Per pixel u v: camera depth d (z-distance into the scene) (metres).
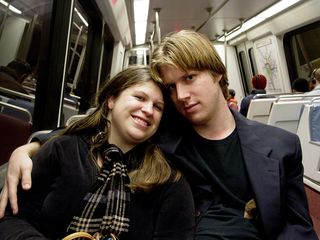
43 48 2.63
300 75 6.31
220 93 1.38
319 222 2.41
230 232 1.22
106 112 1.30
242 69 9.43
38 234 1.02
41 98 2.66
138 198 1.17
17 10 2.42
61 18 2.63
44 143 1.27
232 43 9.02
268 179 1.25
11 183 1.11
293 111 3.36
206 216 1.32
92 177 1.15
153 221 1.18
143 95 1.20
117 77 1.26
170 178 1.23
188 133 1.46
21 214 1.11
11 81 2.52
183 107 1.31
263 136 1.37
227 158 1.36
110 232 1.08
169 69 1.25
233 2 5.21
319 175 2.88
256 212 1.27
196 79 1.27
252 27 7.26
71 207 1.10
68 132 1.28
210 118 1.35
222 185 1.32
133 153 1.29
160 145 1.39
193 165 1.37
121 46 7.07
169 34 1.36
